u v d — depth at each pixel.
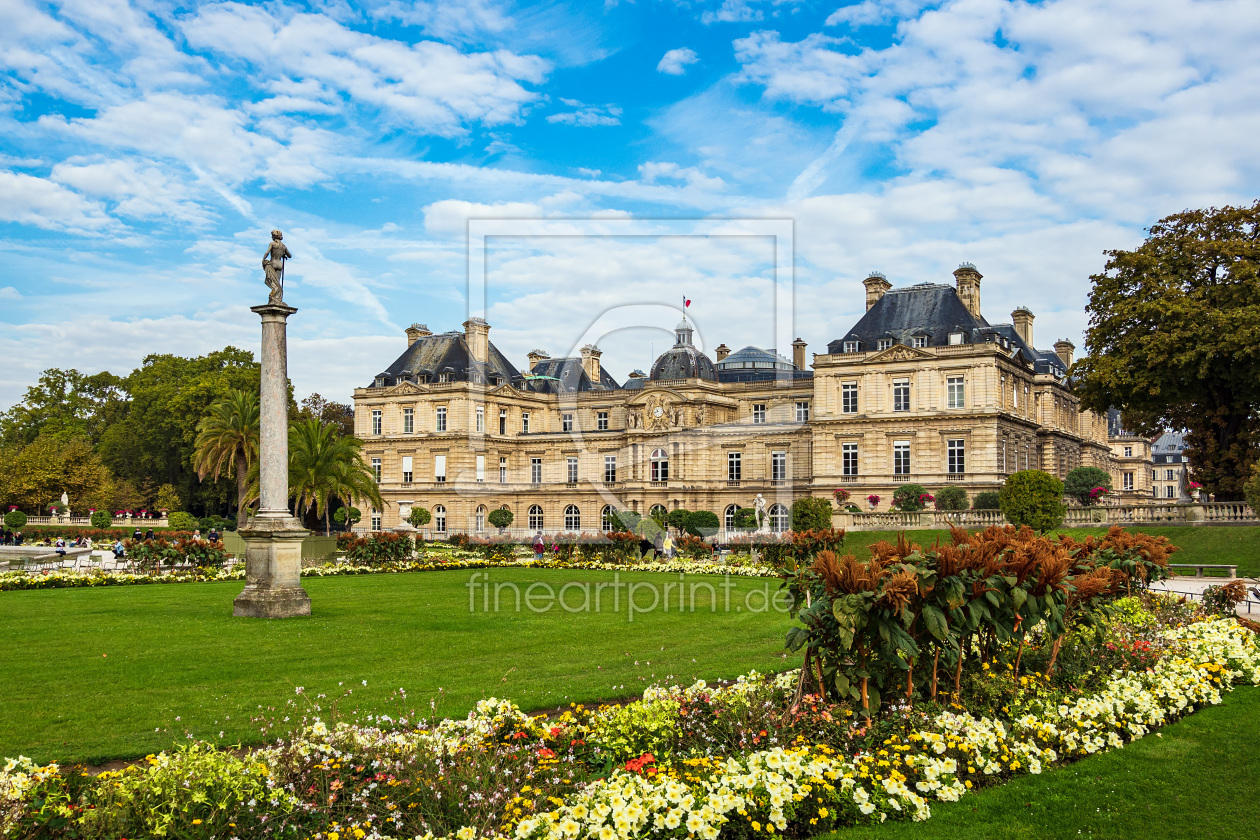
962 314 78.81
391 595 30.78
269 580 25.05
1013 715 11.36
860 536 56.22
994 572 11.62
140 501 99.50
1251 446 54.31
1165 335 53.28
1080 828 8.91
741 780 8.83
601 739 10.52
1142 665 13.94
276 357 25.83
